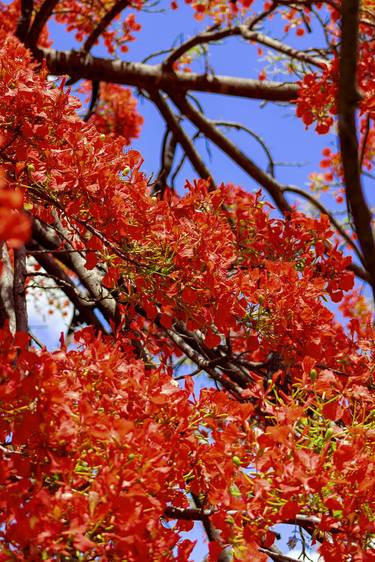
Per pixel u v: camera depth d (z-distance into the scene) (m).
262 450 2.86
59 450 2.71
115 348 3.21
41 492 2.41
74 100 3.71
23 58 3.78
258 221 4.63
